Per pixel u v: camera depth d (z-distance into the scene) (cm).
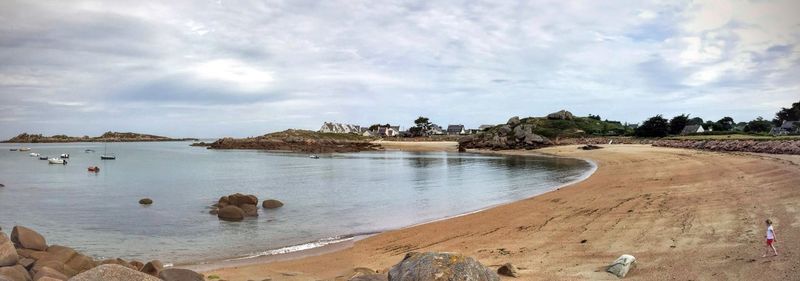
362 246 2169
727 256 1386
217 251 2145
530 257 1684
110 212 3284
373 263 1822
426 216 2975
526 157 9650
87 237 2489
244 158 10881
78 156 12462
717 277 1210
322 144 16488
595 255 1612
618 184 3719
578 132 14712
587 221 2278
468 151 13200
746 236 1592
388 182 5244
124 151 15700
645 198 2777
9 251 1313
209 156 12000
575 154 9419
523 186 4484
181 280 1335
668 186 3234
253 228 2677
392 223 2767
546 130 15012
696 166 4591
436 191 4331
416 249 2034
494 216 2730
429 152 13300
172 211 3306
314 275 1662
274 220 2922
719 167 4178
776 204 2059
